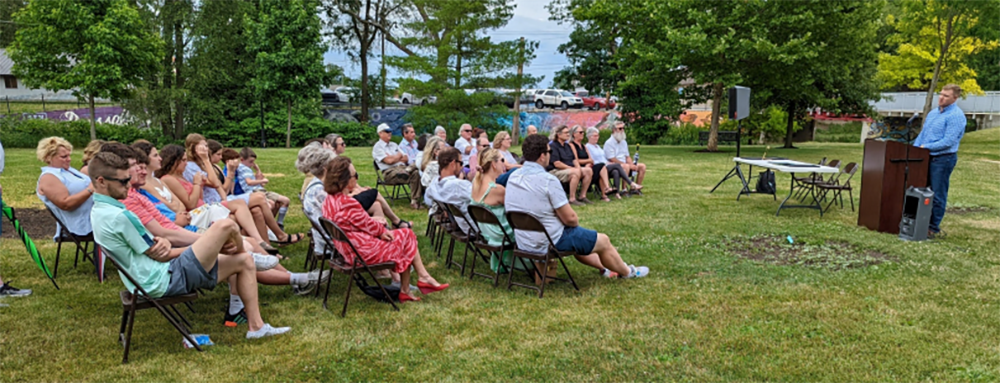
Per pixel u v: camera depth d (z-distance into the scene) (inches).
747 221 281.1
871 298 163.9
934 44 1044.5
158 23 894.4
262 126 885.8
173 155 183.6
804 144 1095.6
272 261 158.9
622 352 130.5
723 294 170.6
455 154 207.9
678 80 868.0
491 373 120.6
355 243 156.9
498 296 171.9
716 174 507.5
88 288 173.0
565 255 171.3
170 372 119.8
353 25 1163.9
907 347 130.7
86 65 719.7
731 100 405.7
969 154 705.0
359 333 142.1
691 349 131.3
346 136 1007.0
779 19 719.1
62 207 176.1
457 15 1041.5
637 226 270.1
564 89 1412.4
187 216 174.7
